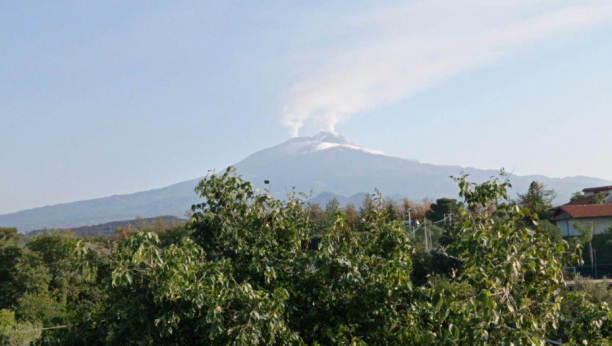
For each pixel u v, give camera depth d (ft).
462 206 22.44
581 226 129.08
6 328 69.82
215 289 21.67
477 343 17.92
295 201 30.78
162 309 21.89
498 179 22.40
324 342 24.77
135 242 22.21
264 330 21.43
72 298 101.91
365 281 23.61
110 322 22.53
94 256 23.98
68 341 23.61
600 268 94.27
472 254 19.77
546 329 21.36
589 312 24.61
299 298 25.96
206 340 22.16
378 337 23.76
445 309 19.36
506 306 18.26
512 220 19.79
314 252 26.05
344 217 27.14
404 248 25.75
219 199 30.60
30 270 107.86
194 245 25.09
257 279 27.25
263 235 28.68
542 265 19.20
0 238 178.40
